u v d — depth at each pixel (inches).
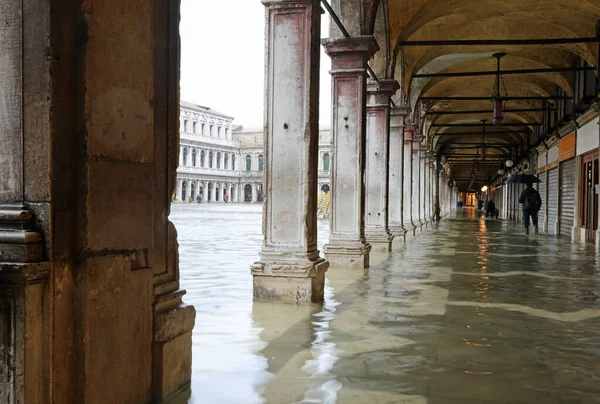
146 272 146.1
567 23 654.5
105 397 130.4
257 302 293.1
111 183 131.3
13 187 119.8
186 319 164.4
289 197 299.9
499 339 223.9
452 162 2332.7
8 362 113.4
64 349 120.7
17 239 113.0
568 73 793.6
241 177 3880.4
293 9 300.0
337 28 417.4
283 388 163.0
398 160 704.4
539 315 270.1
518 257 537.0
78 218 123.3
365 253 438.9
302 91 299.9
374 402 152.8
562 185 894.4
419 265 463.2
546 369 184.7
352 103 421.7
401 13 538.0
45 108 116.6
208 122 3582.7
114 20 131.1
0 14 119.6
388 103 546.6
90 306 124.6
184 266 440.8
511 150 1737.2
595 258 531.8
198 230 894.4
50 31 116.0
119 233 134.5
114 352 133.5
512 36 709.9
